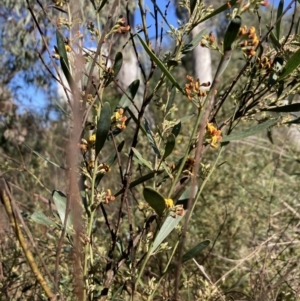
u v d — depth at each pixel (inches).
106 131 14.8
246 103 17.5
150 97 17.1
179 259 11.5
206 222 34.5
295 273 22.6
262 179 38.9
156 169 16.0
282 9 17.6
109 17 14.5
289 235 29.2
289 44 17.6
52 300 13.1
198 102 14.9
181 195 15.8
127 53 58.9
